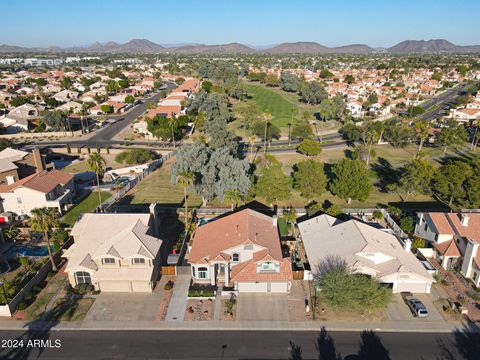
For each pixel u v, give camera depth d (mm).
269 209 70188
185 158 72125
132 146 118438
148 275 46469
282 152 110625
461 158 105500
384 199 76875
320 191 72000
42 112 146125
